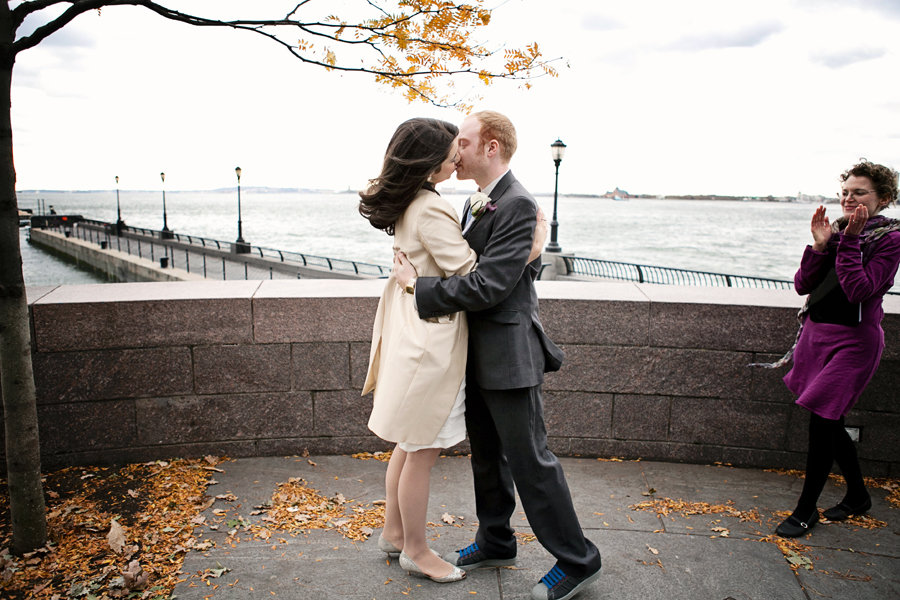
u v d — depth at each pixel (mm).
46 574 2668
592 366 3811
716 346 3703
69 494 3361
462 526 3139
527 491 2410
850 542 3000
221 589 2596
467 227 2402
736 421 3768
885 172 2797
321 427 3883
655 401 3814
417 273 2357
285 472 3670
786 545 2967
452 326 2344
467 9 3117
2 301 2604
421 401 2318
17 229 2605
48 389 3561
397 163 2240
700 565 2805
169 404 3727
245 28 3066
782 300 3719
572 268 22344
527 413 2354
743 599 2572
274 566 2764
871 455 3664
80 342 3557
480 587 2635
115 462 3717
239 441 3834
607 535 3043
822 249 2955
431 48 3266
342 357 3811
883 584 2680
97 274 46938
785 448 3748
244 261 34969
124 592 2529
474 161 2334
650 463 3846
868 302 2887
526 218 2215
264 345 3754
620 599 2564
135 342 3627
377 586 2633
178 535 2984
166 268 32312
